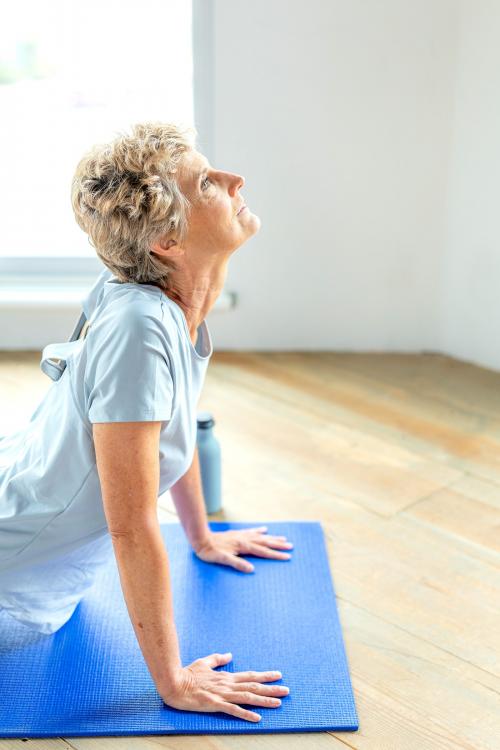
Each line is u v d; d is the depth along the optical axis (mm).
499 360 3113
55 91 3285
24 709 1618
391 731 1573
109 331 1462
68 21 3197
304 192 3113
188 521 2020
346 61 2945
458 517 2244
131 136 1451
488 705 1632
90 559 1780
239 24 2928
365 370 3150
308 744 1547
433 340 3277
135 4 3141
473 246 3041
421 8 2854
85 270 3334
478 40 2809
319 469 2479
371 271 3203
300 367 3182
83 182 1465
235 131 3055
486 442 2631
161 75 3213
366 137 3027
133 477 1452
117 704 1631
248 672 1669
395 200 3096
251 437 2662
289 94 2996
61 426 1584
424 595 1946
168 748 1545
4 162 3355
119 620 1867
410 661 1747
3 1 3188
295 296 3262
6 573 1694
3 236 3396
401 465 2498
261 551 2061
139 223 1438
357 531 2184
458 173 2996
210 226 1507
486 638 1812
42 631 1794
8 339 3338
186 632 1810
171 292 1573
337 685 1671
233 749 1537
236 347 3346
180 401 1544
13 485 1646
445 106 2947
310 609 1883
